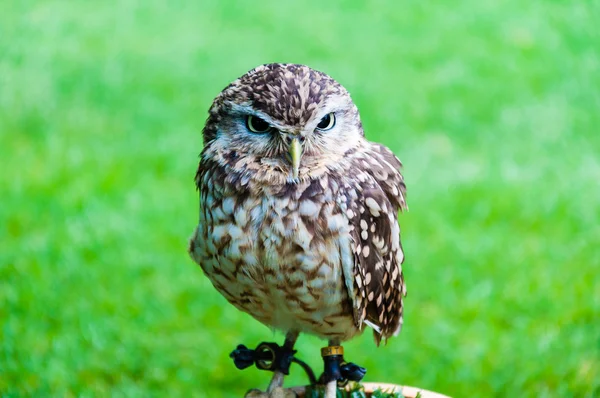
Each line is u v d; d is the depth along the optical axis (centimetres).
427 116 1577
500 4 2038
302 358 1016
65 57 1847
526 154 1448
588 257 1157
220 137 541
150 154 1462
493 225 1242
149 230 1236
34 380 955
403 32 1945
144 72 1780
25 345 1009
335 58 1834
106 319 1058
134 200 1318
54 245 1195
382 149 575
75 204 1301
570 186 1338
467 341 1016
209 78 1758
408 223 1242
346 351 1005
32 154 1468
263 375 985
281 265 531
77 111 1623
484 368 970
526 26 1927
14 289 1098
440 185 1354
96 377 975
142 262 1159
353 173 541
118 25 2012
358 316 556
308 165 529
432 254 1167
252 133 528
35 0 2134
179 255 1179
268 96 518
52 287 1109
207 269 566
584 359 976
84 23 2017
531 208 1275
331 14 2059
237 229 530
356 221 537
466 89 1673
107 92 1695
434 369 974
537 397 927
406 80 1722
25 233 1234
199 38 1947
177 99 1670
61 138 1527
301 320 562
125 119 1596
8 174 1391
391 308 594
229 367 995
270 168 526
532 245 1188
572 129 1520
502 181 1359
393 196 564
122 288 1114
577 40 1844
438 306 1080
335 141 538
